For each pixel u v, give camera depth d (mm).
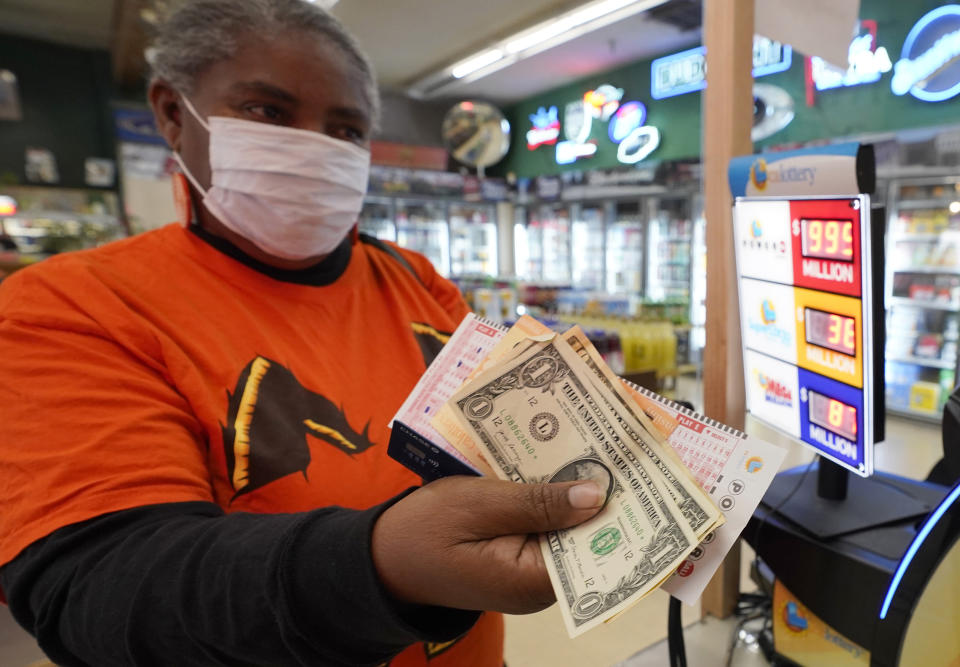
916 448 3947
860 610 1003
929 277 4910
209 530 442
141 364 588
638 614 1782
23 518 464
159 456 511
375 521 403
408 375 821
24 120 7191
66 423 499
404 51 7004
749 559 1965
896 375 5137
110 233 5473
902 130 4730
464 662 738
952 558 829
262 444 632
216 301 701
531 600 386
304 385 700
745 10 1338
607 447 450
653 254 7371
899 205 4906
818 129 5277
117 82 7473
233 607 396
